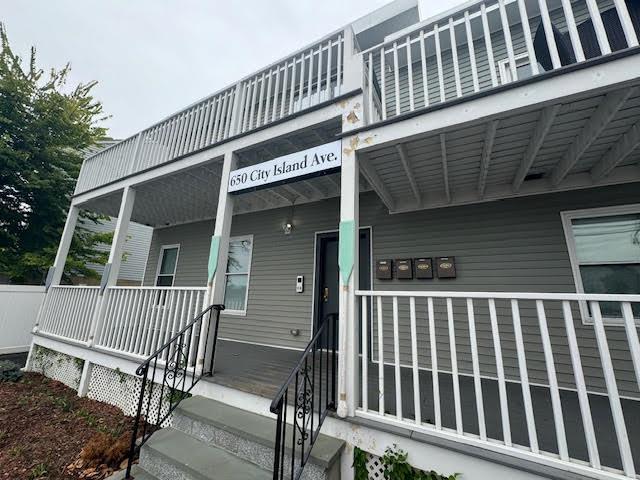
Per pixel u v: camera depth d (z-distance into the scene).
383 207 4.45
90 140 9.43
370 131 2.64
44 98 8.52
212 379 2.90
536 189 3.52
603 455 1.75
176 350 3.25
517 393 2.85
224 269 3.36
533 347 3.29
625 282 3.04
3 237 7.65
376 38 5.65
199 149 3.90
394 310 2.15
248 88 3.87
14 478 2.47
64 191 8.52
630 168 3.07
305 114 3.15
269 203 5.62
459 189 3.87
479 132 2.58
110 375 3.98
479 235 3.78
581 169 3.22
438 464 1.81
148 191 5.14
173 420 2.69
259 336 5.13
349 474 2.04
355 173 2.66
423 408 2.36
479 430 1.83
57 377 4.74
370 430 2.05
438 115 2.38
